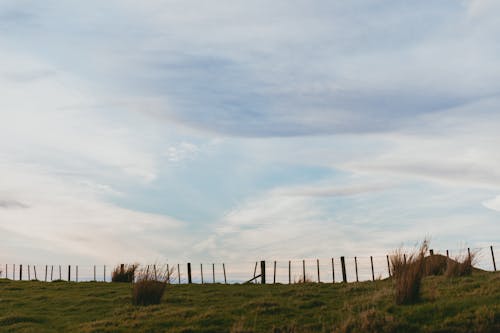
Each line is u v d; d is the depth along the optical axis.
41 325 16.33
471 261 21.73
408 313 13.85
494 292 15.34
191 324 14.99
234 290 23.50
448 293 16.22
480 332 11.96
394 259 21.81
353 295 19.02
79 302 20.52
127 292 22.98
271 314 16.00
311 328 14.07
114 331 14.59
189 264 36.62
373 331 12.83
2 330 15.77
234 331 13.77
